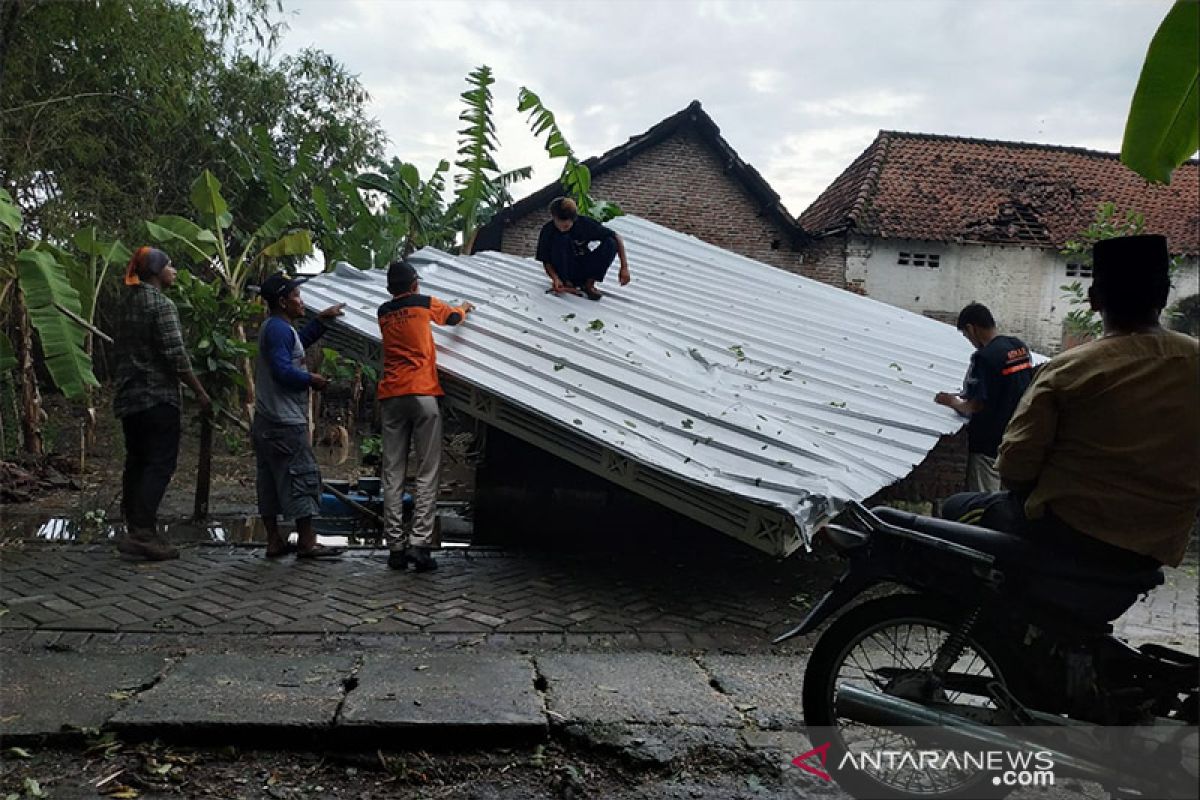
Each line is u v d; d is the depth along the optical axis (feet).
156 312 17.66
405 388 17.70
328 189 51.19
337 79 52.85
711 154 55.16
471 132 38.34
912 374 23.26
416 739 10.43
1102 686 8.40
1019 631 8.61
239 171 40.68
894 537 9.11
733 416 17.95
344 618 14.60
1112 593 8.28
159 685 11.42
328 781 9.78
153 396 17.87
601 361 20.02
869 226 53.72
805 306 28.50
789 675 12.72
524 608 15.57
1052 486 8.36
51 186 35.22
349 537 21.67
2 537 19.99
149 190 39.34
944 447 25.13
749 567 19.33
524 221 53.21
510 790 9.70
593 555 19.76
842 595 9.35
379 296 22.94
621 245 24.27
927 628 9.64
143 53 34.78
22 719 10.30
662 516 20.27
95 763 9.82
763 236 55.47
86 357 24.43
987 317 20.30
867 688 9.52
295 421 18.16
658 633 14.62
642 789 9.73
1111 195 57.98
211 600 15.35
